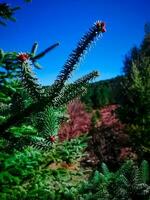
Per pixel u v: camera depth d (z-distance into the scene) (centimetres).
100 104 2911
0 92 315
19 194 301
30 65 123
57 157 375
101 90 2980
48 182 346
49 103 129
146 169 240
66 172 377
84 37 119
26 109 133
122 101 1254
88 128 1297
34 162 346
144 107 1165
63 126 1251
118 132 1170
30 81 125
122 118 1205
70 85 129
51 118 135
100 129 1210
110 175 262
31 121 137
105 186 253
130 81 1277
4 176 319
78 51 120
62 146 384
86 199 239
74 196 268
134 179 234
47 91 128
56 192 289
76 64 123
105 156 1095
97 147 1109
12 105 137
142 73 1226
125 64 2155
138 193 230
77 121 1336
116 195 233
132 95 1188
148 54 2300
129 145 1135
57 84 126
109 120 1485
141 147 1105
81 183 294
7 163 320
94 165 984
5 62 321
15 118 136
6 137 137
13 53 318
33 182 337
